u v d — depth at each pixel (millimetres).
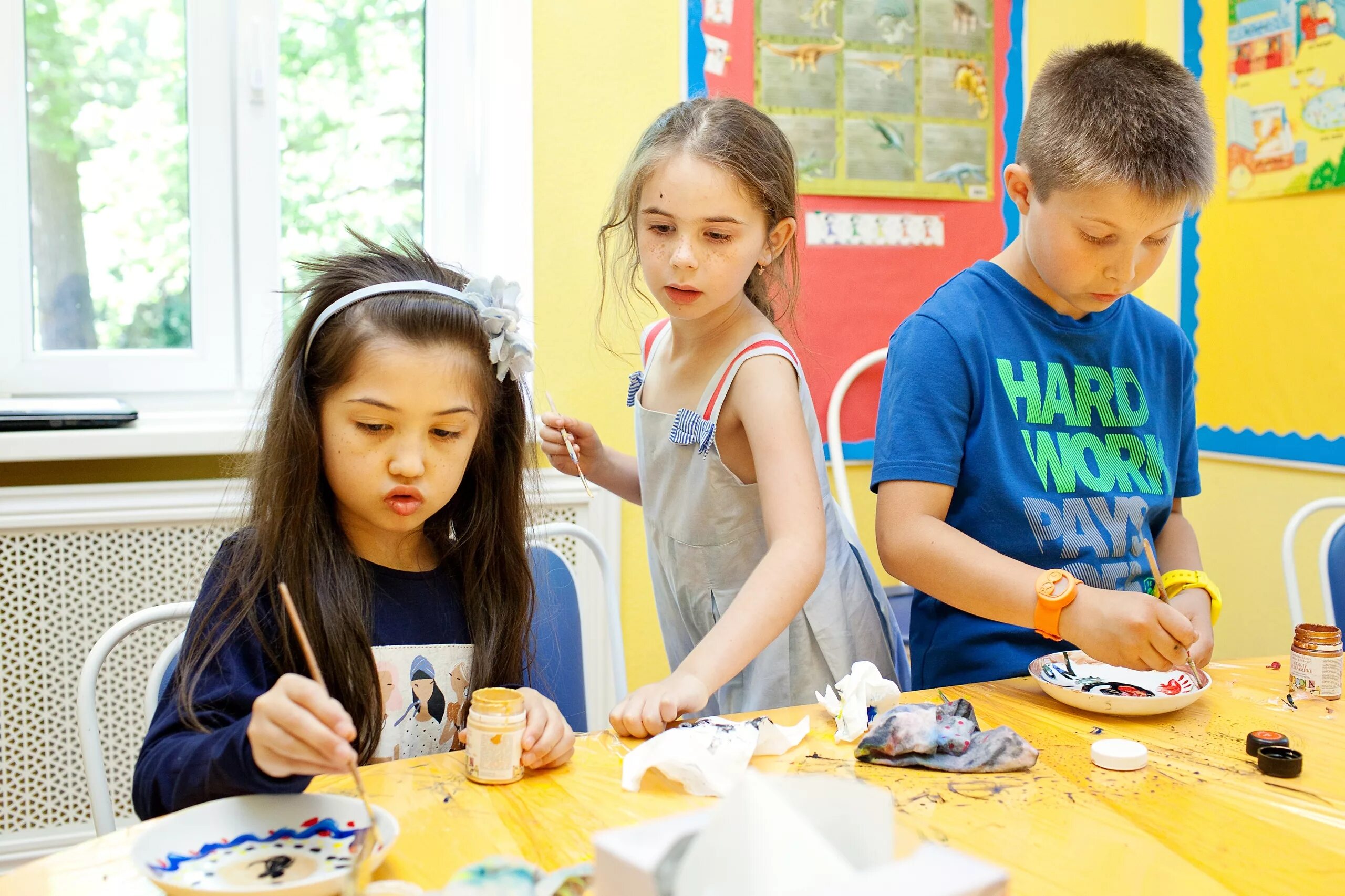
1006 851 697
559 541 1954
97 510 1700
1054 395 1305
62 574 1713
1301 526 2035
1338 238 1923
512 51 1988
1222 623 2223
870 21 2111
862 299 2145
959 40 2184
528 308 1963
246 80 1932
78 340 1914
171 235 1942
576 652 1250
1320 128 1941
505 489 1086
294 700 710
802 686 1294
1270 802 781
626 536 2018
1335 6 1903
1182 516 1415
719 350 1239
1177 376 1411
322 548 973
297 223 2000
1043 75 1289
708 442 1214
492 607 1074
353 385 932
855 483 2170
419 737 1022
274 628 938
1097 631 1021
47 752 1724
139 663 1753
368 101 2018
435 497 959
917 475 1243
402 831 722
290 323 1680
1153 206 1117
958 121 2193
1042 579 1087
